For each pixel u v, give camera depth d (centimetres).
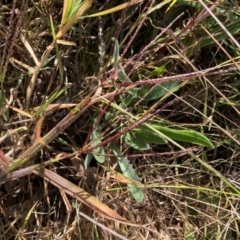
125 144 42
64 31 32
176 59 42
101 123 41
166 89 39
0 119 38
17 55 39
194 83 42
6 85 40
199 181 45
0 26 38
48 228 40
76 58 40
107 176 41
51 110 36
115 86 37
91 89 39
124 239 34
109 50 42
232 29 41
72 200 41
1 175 35
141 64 40
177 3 41
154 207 44
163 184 43
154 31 41
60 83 38
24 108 40
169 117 44
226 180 40
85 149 35
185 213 44
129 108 40
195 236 44
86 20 40
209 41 41
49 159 40
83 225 41
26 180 41
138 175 43
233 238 45
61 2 39
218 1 37
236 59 43
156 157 44
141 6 42
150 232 44
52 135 35
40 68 36
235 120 45
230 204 43
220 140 45
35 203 40
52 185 41
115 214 35
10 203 41
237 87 44
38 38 39
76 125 41
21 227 39
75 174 41
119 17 41
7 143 38
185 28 37
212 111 42
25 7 37
